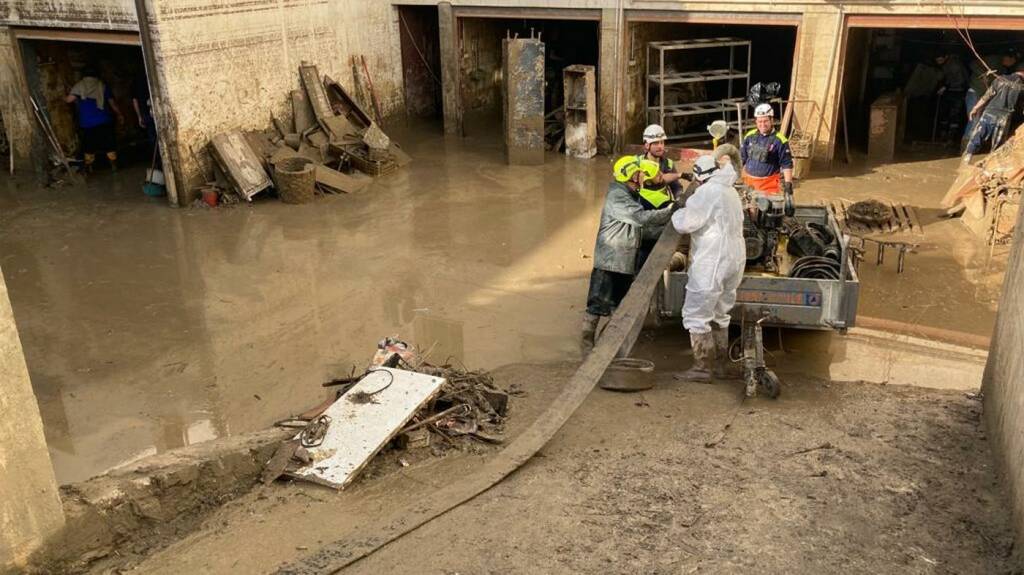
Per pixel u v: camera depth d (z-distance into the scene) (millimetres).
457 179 13742
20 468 3951
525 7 15188
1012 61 13758
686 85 16219
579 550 4066
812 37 12992
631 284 6859
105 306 9133
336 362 7723
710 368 6773
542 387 6844
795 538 4098
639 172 7266
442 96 17266
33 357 7996
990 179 10469
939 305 8492
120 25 12430
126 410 7016
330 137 14148
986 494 4527
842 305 6816
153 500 4695
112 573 4289
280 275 9883
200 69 12578
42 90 14336
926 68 15336
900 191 12375
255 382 7410
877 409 5977
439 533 4359
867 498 4500
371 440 5418
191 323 8641
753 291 6938
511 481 5000
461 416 6039
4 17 13703
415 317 8602
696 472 4941
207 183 12938
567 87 14539
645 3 14008
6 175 14648
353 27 15773
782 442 5383
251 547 4457
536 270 9805
